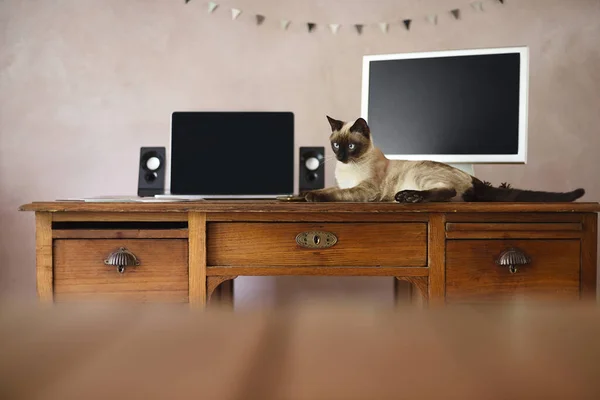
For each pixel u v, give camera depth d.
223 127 1.44
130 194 1.82
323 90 1.79
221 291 1.50
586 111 1.74
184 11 1.80
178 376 0.12
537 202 1.16
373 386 0.12
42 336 0.15
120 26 1.81
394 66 1.42
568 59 1.74
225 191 1.42
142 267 1.13
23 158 1.83
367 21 1.78
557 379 0.12
